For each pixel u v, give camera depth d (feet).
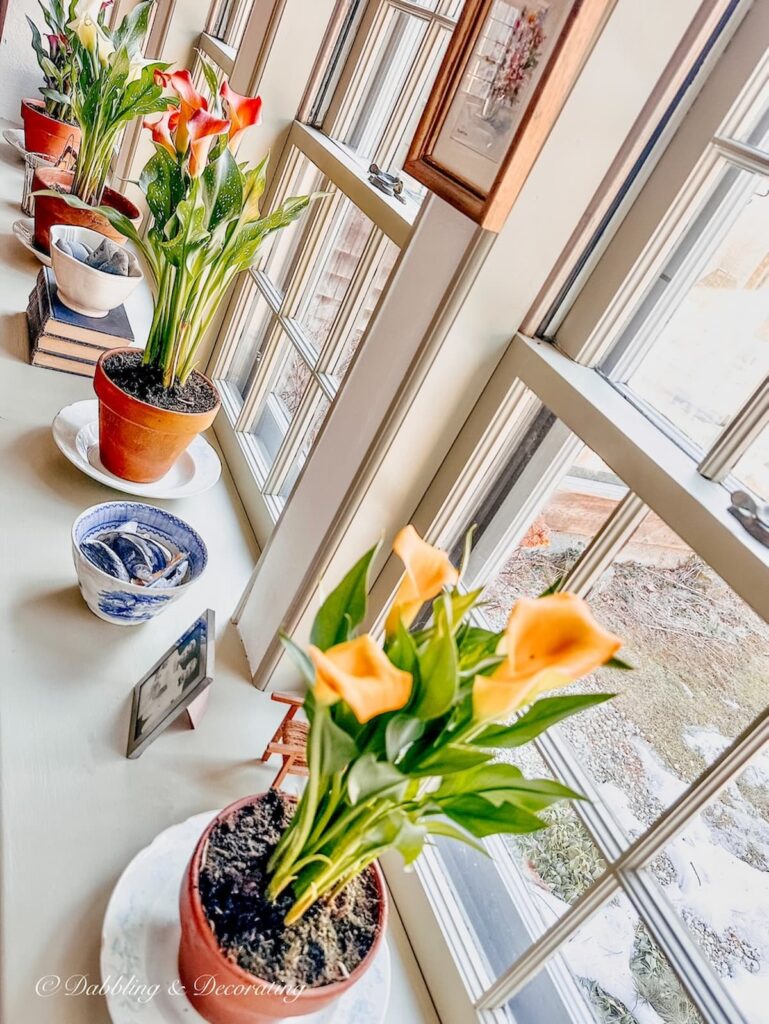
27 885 2.07
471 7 2.25
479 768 1.61
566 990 2.20
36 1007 1.85
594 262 2.41
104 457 3.56
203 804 2.49
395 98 3.94
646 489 2.01
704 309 2.25
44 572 3.04
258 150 4.38
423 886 2.51
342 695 1.20
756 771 1.84
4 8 6.53
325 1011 2.01
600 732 2.34
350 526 2.71
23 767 2.35
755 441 1.95
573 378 2.33
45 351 4.13
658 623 2.19
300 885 1.80
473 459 2.57
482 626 2.76
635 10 2.03
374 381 2.72
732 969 1.87
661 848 1.92
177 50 6.38
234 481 4.22
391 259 3.46
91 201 4.73
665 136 2.22
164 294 3.35
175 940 2.04
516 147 2.02
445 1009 2.33
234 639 3.22
